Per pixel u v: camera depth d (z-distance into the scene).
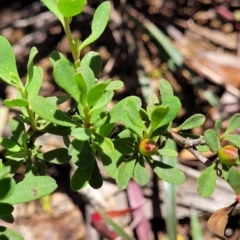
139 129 0.13
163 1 0.44
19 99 0.13
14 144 0.16
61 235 0.34
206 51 0.42
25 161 0.18
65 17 0.14
